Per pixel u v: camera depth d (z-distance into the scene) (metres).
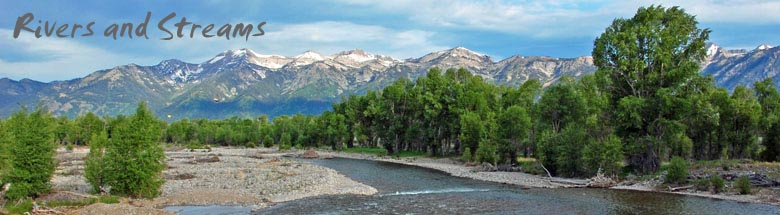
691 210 42.44
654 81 68.25
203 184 58.41
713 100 80.62
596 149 65.44
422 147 132.38
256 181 61.97
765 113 85.75
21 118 43.91
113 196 44.47
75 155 114.19
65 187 52.69
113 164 45.78
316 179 64.56
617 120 68.69
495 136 86.56
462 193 53.75
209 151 145.38
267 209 43.19
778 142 72.31
